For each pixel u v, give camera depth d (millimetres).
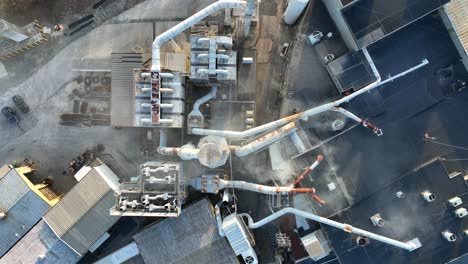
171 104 36844
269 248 41844
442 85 38750
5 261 39281
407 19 35812
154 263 39531
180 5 42062
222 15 41250
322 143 38531
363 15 35844
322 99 40188
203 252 39125
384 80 38250
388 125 39000
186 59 38125
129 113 38250
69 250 39469
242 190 41656
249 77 39062
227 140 39281
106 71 41938
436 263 38188
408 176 38250
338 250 38688
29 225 40062
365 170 38500
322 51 39406
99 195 38531
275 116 41875
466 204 37656
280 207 39406
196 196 41594
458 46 37875
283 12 41781
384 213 38406
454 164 39281
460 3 36594
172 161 40406
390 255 38500
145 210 36656
